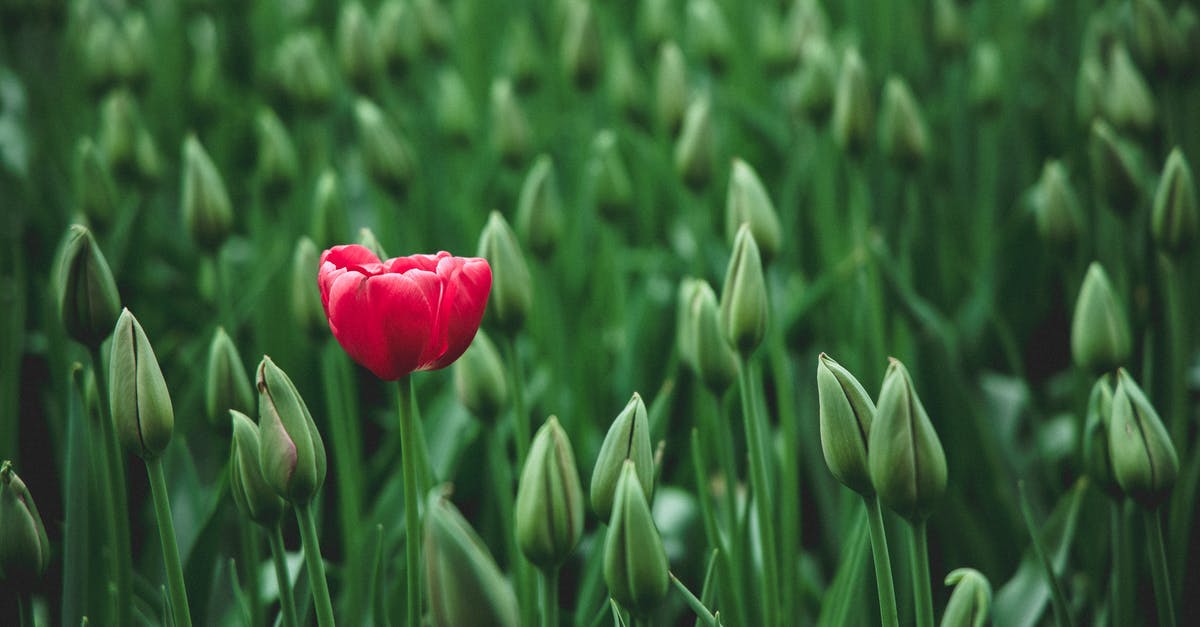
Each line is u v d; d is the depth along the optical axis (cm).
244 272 176
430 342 100
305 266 120
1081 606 127
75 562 113
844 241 180
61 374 132
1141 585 121
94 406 117
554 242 135
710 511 111
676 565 129
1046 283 171
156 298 169
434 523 91
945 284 170
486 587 91
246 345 161
